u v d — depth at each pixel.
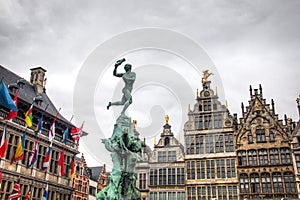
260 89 39.88
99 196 12.65
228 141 38.56
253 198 35.09
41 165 35.69
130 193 12.34
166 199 38.78
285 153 36.03
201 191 37.62
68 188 39.62
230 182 36.75
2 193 29.86
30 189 33.47
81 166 46.75
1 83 24.67
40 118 35.62
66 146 40.16
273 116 37.97
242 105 40.09
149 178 40.28
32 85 42.06
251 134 38.06
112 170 12.20
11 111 27.67
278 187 34.81
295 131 36.50
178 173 39.34
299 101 37.47
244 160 37.31
